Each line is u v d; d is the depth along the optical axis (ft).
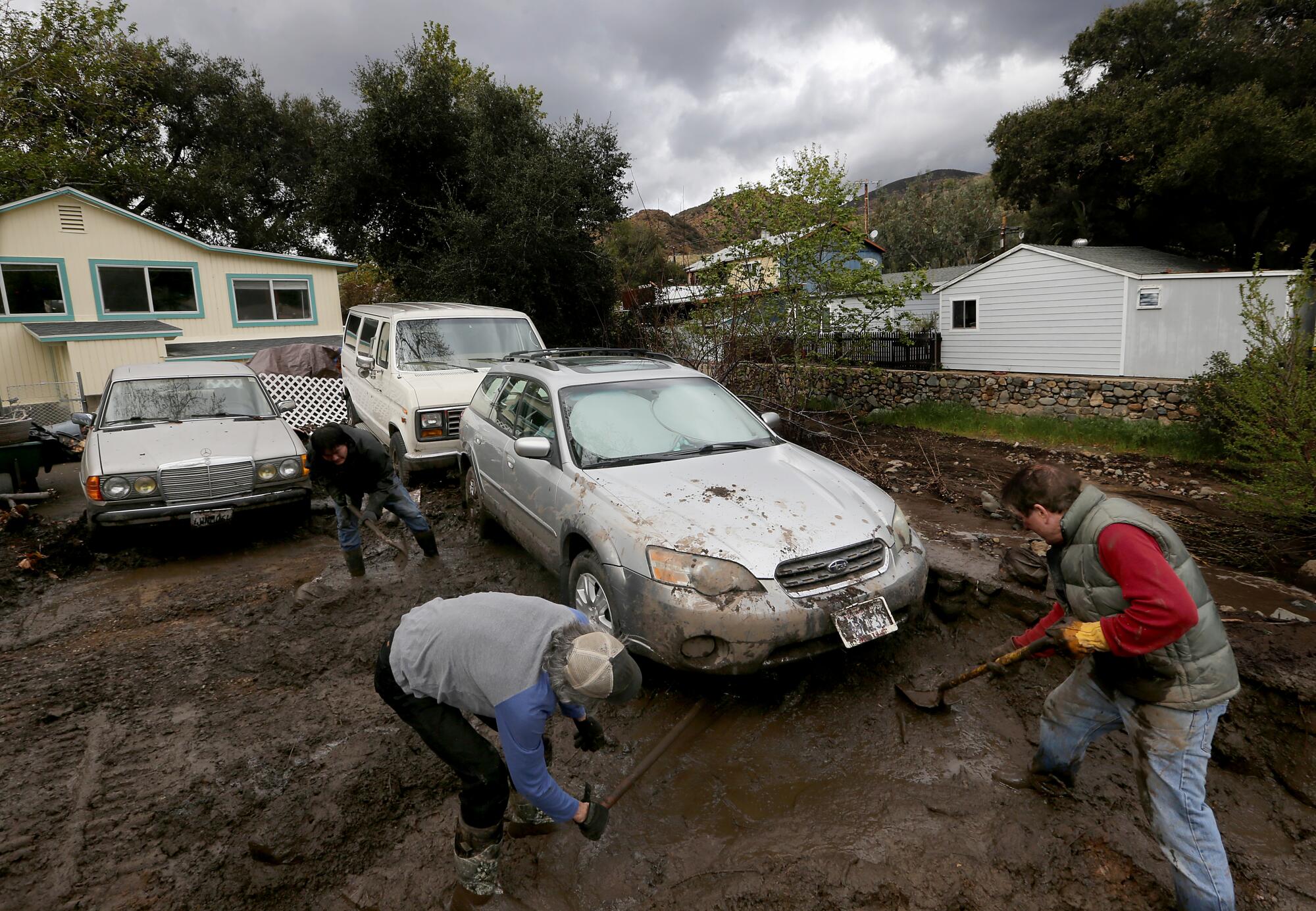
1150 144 63.62
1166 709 7.32
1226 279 46.32
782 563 11.21
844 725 11.49
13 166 62.34
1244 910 8.02
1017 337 60.18
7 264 45.44
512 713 6.63
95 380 44.88
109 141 77.61
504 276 45.19
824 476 13.94
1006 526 21.34
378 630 14.93
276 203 94.68
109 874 8.55
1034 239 91.30
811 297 37.09
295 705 12.23
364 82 50.39
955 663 13.24
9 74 63.00
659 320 43.16
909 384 53.62
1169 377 50.08
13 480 23.99
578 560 13.17
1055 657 12.77
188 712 12.05
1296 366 21.54
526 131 51.11
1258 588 16.06
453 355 26.45
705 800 9.87
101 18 67.00
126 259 49.29
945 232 122.01
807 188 36.52
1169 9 67.77
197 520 19.33
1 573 18.03
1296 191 60.80
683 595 10.99
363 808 9.65
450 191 51.19
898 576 12.00
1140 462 34.96
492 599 7.33
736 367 37.65
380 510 17.03
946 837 9.04
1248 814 9.59
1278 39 64.39
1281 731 10.69
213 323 53.11
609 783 10.21
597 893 8.30
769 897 8.15
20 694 12.71
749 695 12.32
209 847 9.00
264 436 21.36
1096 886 8.28
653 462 14.26
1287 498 19.01
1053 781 9.73
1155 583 6.76
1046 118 71.46
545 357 19.26
